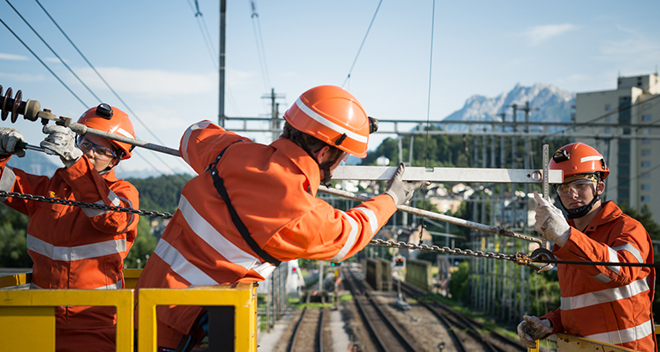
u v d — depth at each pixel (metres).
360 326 24.22
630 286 2.65
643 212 44.69
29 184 2.72
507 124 22.03
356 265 86.19
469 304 33.97
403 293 40.38
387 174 2.27
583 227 3.02
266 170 1.84
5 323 1.75
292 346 18.98
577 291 2.76
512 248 27.48
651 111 71.38
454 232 55.41
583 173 2.92
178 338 1.92
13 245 54.38
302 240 1.80
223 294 1.69
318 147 1.99
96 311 2.63
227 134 2.28
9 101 2.12
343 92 2.08
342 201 28.33
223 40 18.09
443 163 54.22
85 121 2.87
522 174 2.39
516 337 21.73
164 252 1.98
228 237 1.85
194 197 1.94
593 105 74.06
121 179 2.97
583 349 2.63
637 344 2.66
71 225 2.65
